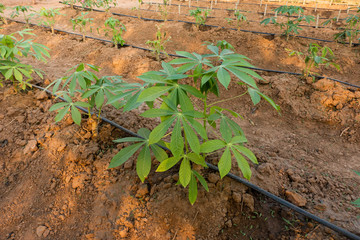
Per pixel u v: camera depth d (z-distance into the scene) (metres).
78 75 2.11
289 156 2.49
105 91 2.05
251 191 1.97
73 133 2.51
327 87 3.35
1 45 2.66
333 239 1.61
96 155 2.35
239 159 1.48
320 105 3.20
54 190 2.17
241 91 3.69
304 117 3.14
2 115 2.79
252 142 2.71
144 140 1.84
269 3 9.12
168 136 2.63
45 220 1.98
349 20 4.46
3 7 5.93
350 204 1.89
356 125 2.86
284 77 3.77
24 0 8.71
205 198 1.88
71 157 2.29
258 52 4.63
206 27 5.87
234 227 1.79
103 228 1.87
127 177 2.14
